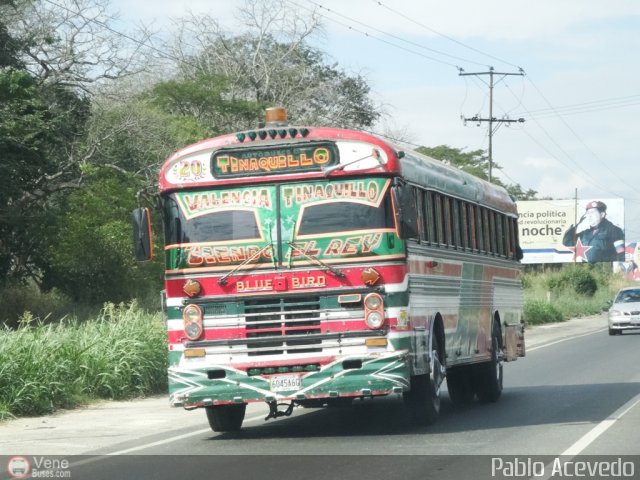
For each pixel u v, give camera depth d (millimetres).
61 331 24875
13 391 20672
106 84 56375
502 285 24109
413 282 16469
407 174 16781
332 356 15750
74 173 48094
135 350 24516
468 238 20922
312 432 17422
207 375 16031
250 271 16062
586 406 20234
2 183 37375
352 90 84188
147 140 53094
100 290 42000
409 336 15984
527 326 62531
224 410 17672
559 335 51969
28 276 42844
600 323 66625
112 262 41812
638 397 21750
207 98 69938
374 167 15977
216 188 16359
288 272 15969
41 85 51438
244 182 16250
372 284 15789
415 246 16797
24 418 20516
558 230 101500
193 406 16078
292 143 16188
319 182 16109
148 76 66500
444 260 18734
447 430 17031
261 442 16297
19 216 38969
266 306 15984
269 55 81688
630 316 50250
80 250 41219
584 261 102625
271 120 17172
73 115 50562
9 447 16578
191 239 16312
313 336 15766
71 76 54469
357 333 15734
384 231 15891
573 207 101188
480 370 22141
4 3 49469
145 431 18562
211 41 80625
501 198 24688
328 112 83312
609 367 30125
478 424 17844
